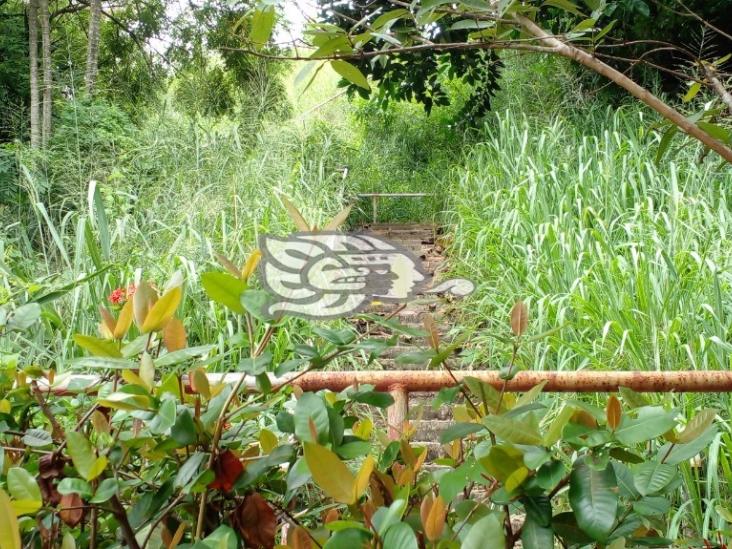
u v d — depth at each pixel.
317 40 1.09
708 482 2.23
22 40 9.88
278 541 1.12
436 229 7.01
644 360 2.88
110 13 11.81
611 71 1.04
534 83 7.25
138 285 1.00
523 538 0.86
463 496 1.16
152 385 0.93
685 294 3.23
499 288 4.08
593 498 0.82
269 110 6.58
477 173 6.32
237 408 1.03
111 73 10.84
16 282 3.08
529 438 0.85
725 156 0.99
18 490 0.85
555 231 4.07
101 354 0.98
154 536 1.05
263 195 4.90
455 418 1.12
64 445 0.95
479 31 1.19
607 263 3.58
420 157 9.64
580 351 2.93
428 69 7.69
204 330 3.45
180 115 6.50
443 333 3.99
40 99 8.84
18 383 1.08
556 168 4.96
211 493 1.00
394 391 1.36
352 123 10.23
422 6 1.05
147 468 1.09
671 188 4.41
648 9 5.89
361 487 0.79
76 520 0.94
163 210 4.80
